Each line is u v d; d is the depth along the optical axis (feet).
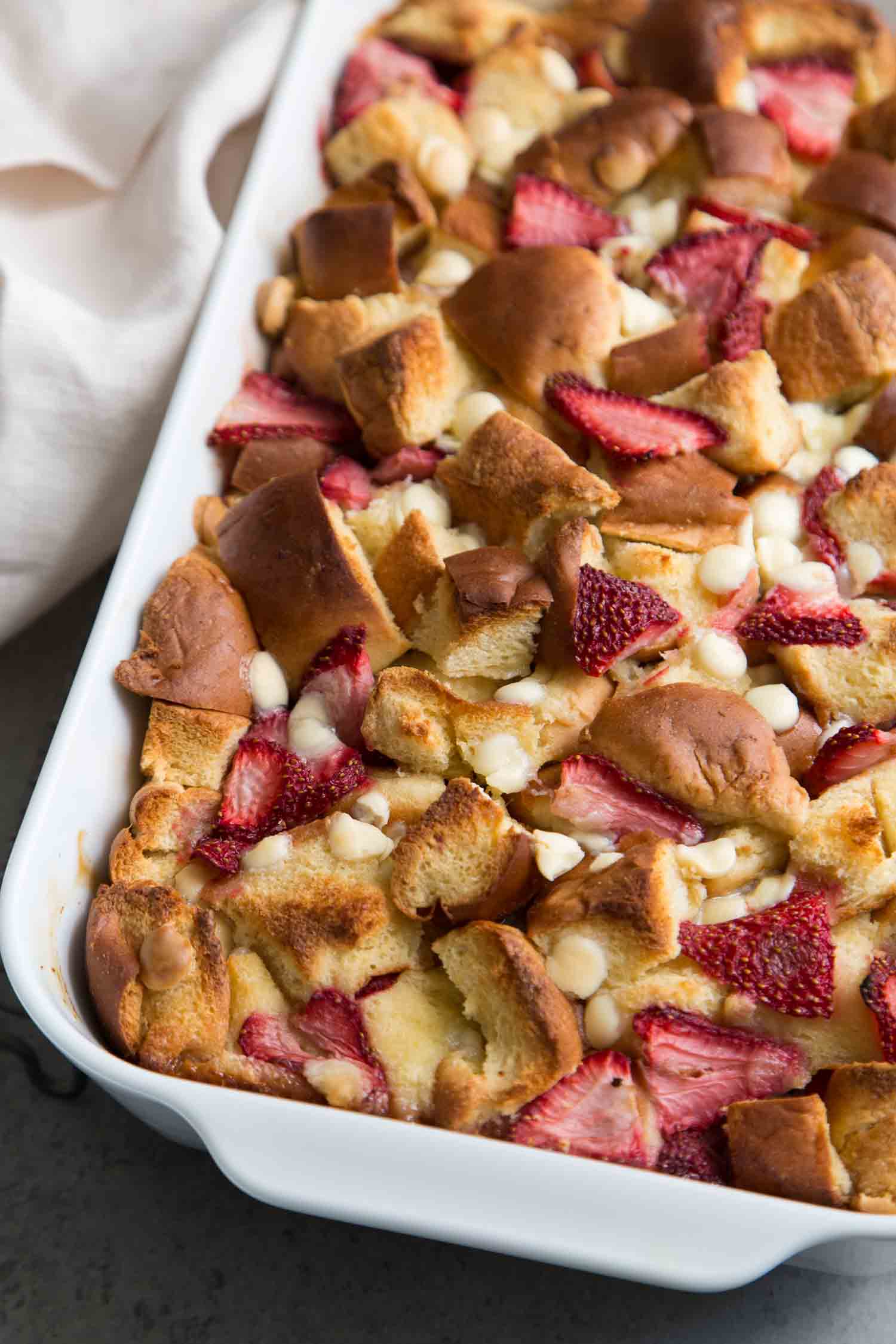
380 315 2.03
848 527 1.91
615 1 2.21
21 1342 1.84
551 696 1.84
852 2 2.20
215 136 2.15
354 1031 1.75
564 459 1.89
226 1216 1.88
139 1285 1.86
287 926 1.77
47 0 2.17
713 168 2.07
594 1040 1.74
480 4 2.19
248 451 1.97
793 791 1.78
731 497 1.91
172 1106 1.66
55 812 1.76
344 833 1.79
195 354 1.94
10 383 2.04
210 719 1.84
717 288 2.03
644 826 1.80
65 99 2.18
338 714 1.86
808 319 1.98
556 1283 1.85
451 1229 1.63
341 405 2.01
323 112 2.14
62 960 1.77
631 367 1.96
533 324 1.96
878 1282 1.84
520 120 2.15
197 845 1.82
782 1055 1.73
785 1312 1.83
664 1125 1.72
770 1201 1.63
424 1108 1.72
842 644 1.86
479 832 1.77
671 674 1.86
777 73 2.17
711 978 1.74
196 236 2.10
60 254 2.16
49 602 2.13
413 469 1.96
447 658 1.85
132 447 2.09
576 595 1.84
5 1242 1.88
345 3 2.14
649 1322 1.83
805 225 2.10
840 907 1.77
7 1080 1.94
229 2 2.24
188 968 1.75
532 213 2.07
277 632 1.88
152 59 2.21
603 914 1.74
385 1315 1.84
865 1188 1.68
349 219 2.04
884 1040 1.72
